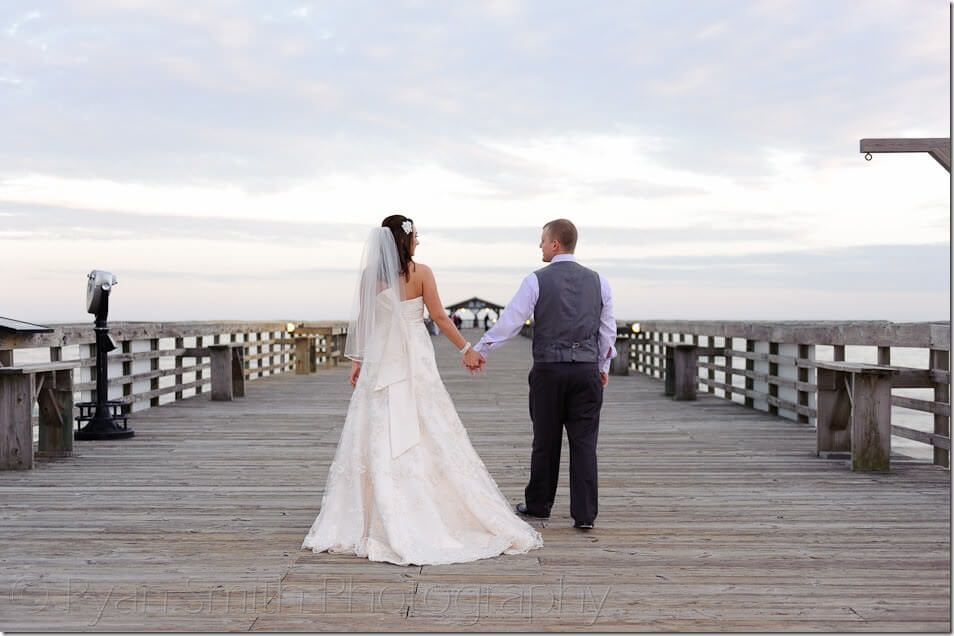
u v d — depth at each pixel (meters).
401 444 3.91
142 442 7.41
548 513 4.47
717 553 3.79
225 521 4.43
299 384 14.16
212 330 12.56
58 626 2.87
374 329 4.04
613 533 4.16
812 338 8.09
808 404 8.66
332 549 3.79
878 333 6.65
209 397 11.61
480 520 3.92
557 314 4.16
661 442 7.45
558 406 4.25
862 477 5.75
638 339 17.27
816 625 2.88
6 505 4.83
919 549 3.87
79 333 8.09
